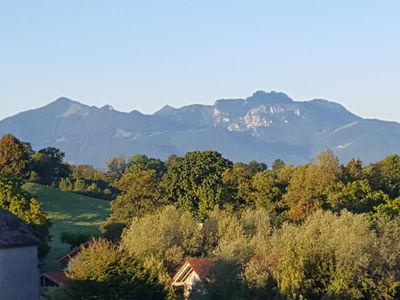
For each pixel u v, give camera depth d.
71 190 184.75
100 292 54.50
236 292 61.56
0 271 56.69
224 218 83.94
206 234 80.94
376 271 61.03
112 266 55.38
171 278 70.69
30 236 58.84
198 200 113.25
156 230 78.19
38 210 95.44
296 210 101.19
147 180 114.00
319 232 66.12
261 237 71.12
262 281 61.38
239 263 65.06
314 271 60.19
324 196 108.56
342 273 59.47
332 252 60.75
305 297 59.19
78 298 54.56
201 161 116.88
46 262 98.56
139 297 55.38
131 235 79.44
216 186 112.88
